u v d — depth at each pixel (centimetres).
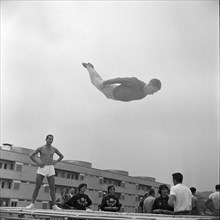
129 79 668
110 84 686
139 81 664
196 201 437
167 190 418
